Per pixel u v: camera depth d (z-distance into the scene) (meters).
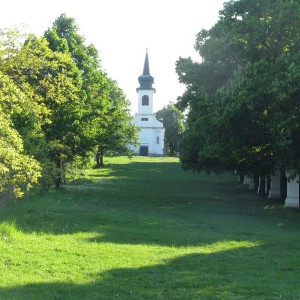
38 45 20.73
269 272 12.31
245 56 28.94
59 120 33.03
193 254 14.55
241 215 26.30
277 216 26.14
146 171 66.12
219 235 18.70
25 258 12.61
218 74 30.20
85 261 12.73
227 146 27.34
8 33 19.72
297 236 19.02
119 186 43.62
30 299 9.05
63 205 26.52
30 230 17.19
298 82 23.06
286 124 24.02
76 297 9.47
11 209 20.33
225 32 28.19
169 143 140.25
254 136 26.86
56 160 33.88
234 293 9.99
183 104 33.28
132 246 15.52
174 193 38.88
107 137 50.12
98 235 17.42
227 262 13.52
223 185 49.09
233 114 25.17
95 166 71.19
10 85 17.05
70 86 22.66
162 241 16.95
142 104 126.69
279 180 36.91
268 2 26.95
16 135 15.33
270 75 24.55
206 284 10.78
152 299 9.48
